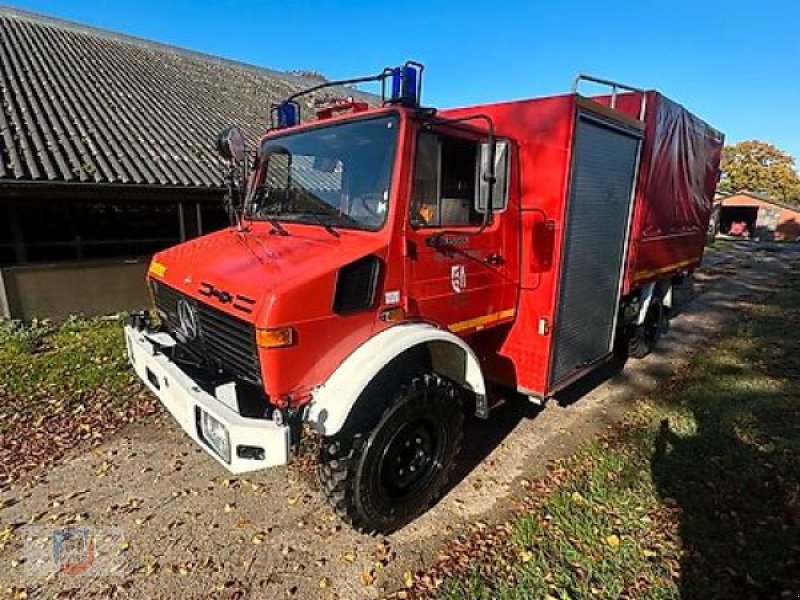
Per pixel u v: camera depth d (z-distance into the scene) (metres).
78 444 4.05
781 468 3.63
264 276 2.61
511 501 3.33
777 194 53.38
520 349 3.92
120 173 7.93
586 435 4.25
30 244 7.99
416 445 3.06
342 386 2.56
